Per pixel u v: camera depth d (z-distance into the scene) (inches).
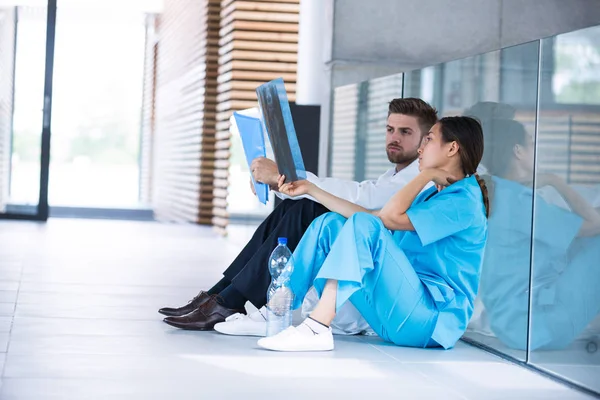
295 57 470.3
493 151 177.3
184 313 181.2
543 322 153.0
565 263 149.4
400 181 181.2
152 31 812.0
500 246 170.6
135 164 809.5
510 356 162.4
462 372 147.6
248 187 392.5
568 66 150.9
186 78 631.8
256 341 165.8
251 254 176.4
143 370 137.7
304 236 163.0
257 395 124.6
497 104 176.6
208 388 127.5
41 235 416.5
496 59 177.9
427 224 156.8
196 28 594.6
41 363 139.9
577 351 141.8
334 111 320.5
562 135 152.4
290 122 158.7
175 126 676.7
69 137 800.3
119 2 798.5
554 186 153.2
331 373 141.0
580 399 132.1
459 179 164.1
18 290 227.5
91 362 142.2
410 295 158.1
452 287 163.0
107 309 201.6
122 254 345.7
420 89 224.8
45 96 511.8
